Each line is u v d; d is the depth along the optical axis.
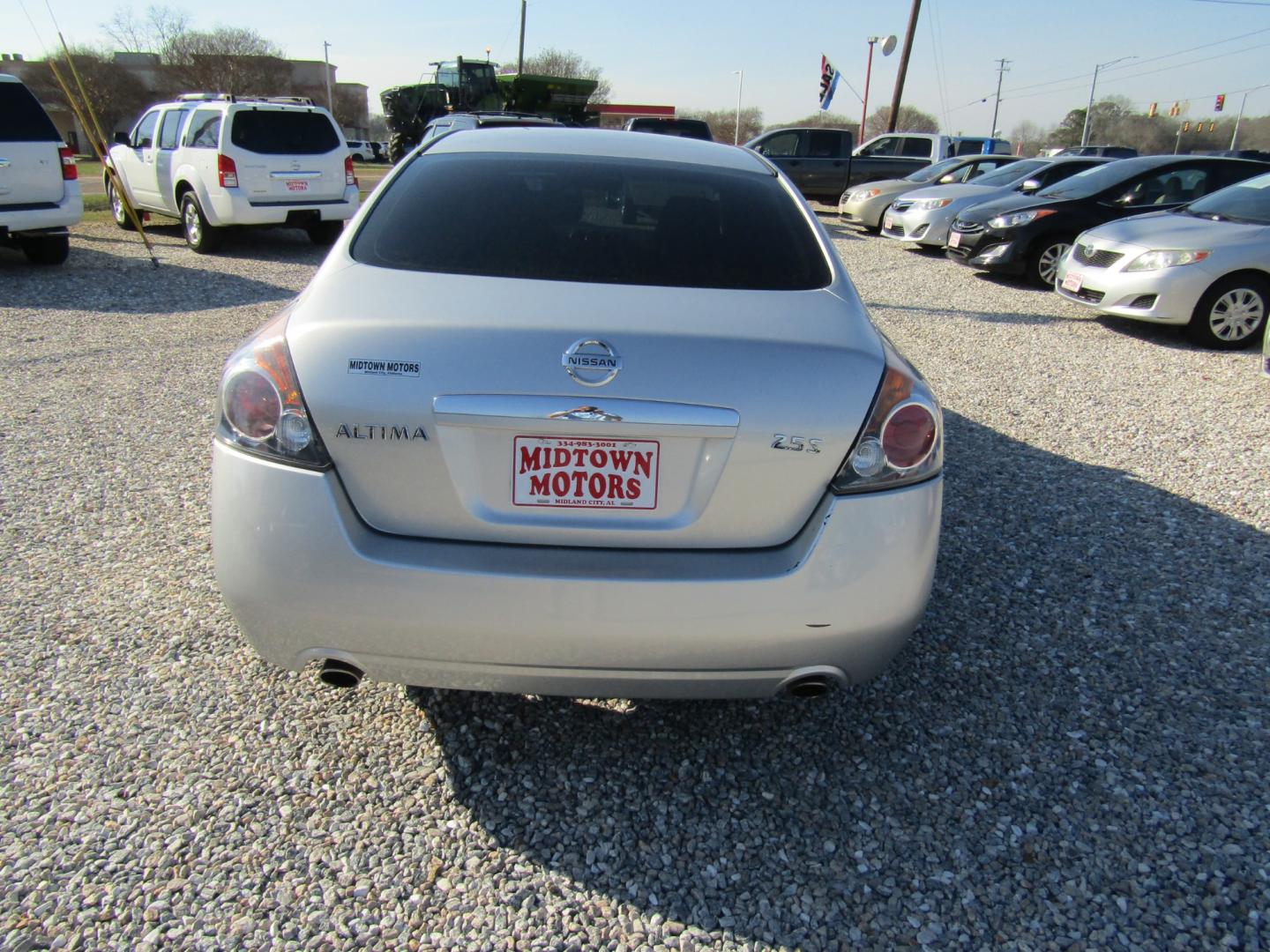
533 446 1.99
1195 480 4.61
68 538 3.61
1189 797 2.38
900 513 2.09
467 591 1.99
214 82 56.09
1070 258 8.91
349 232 2.53
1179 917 2.02
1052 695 2.80
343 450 2.00
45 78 51.28
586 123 28.34
